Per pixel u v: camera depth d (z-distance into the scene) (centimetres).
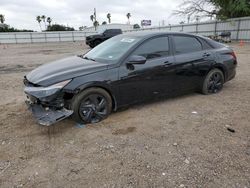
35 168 299
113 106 444
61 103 381
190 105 505
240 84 673
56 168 299
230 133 380
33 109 395
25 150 340
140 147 342
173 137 370
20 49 2627
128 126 408
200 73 541
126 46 461
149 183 269
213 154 322
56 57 1588
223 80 591
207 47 558
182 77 512
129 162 307
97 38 2338
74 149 340
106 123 420
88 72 404
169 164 302
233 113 459
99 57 468
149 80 463
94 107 415
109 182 272
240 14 2819
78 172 290
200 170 290
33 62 1338
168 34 501
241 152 327
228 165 299
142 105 506
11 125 420
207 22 3147
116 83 425
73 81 388
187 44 526
